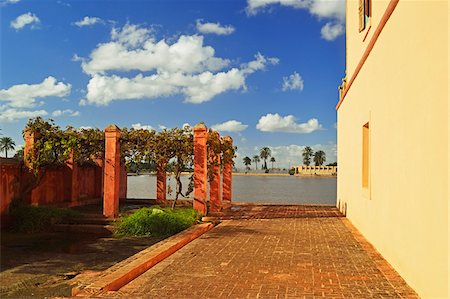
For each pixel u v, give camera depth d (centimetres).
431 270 461
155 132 1352
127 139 1347
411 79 541
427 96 474
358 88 1045
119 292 534
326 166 12656
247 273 625
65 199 1603
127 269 611
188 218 1148
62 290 621
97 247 944
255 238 939
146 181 6800
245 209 1628
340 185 1564
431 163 462
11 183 1220
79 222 1211
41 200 1416
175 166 1389
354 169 1135
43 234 1116
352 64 1213
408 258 556
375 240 799
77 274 717
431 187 461
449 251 407
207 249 813
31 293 609
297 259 716
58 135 1317
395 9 626
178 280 591
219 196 1538
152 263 682
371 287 546
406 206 566
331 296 510
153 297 513
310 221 1249
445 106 418
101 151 1419
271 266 666
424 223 485
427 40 475
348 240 902
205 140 1349
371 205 840
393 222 644
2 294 605
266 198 2891
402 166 589
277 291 533
